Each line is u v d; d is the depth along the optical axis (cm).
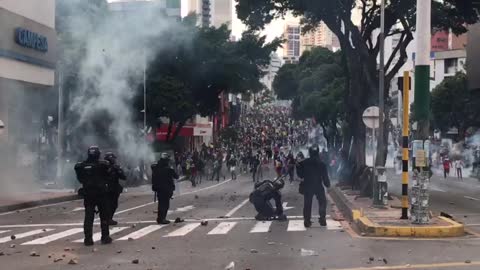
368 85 2364
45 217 1780
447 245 1075
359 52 2373
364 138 2397
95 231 1380
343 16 2406
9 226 1550
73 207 2153
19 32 2469
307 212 1395
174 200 2369
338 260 935
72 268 901
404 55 2495
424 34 1319
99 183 1143
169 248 1091
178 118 4459
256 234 1277
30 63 2603
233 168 4444
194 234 1291
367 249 1037
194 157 4119
